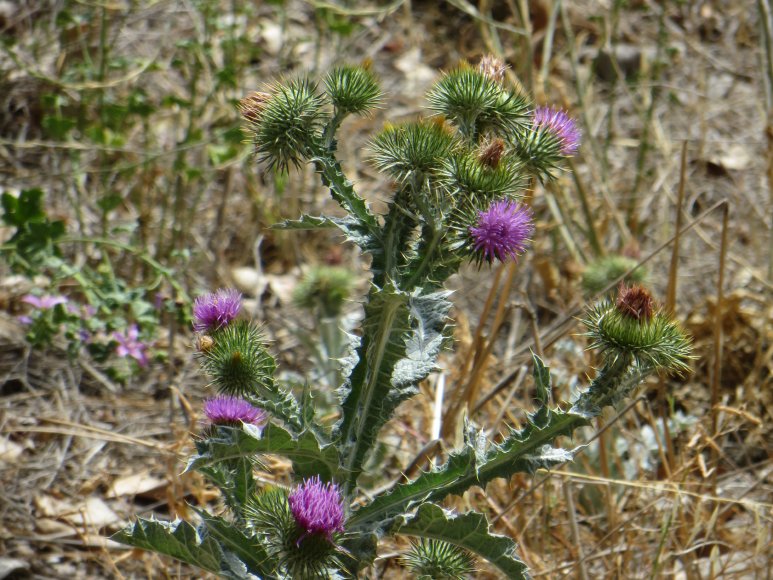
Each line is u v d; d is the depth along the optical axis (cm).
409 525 66
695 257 146
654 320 70
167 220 144
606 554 92
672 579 95
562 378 113
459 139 73
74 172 123
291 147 72
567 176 157
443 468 68
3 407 113
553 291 134
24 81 154
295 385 111
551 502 100
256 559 67
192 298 129
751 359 121
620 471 103
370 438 68
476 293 140
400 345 66
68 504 103
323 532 65
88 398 116
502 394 116
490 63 76
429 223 67
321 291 117
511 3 157
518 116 74
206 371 74
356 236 69
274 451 67
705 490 104
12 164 145
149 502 105
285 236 143
